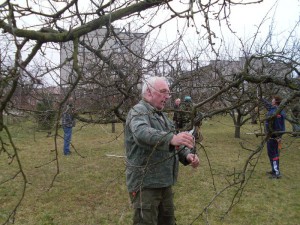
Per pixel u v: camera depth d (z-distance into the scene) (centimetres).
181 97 293
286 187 665
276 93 273
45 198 602
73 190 647
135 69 254
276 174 725
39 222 500
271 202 581
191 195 617
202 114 231
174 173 304
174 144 235
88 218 514
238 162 886
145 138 248
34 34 185
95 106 307
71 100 279
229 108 231
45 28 206
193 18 189
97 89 283
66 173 775
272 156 726
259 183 689
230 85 224
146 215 283
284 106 229
